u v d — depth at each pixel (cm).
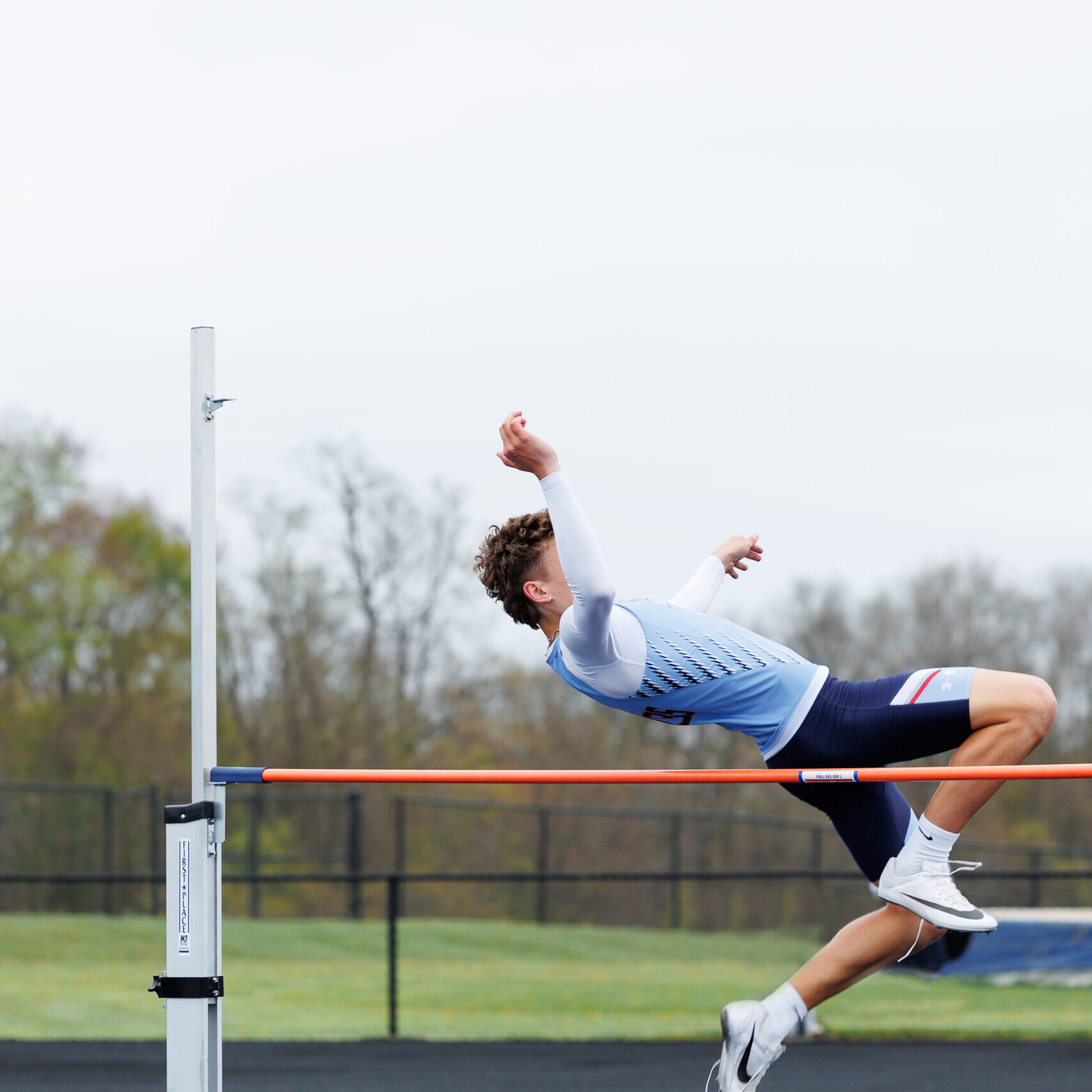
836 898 2623
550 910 3216
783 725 537
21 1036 1452
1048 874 1350
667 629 542
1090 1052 1366
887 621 4831
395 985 1470
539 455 509
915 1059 1322
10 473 3994
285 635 4053
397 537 4147
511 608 571
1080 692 4550
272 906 3397
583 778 548
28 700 3922
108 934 2234
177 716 4022
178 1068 565
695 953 2272
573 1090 1158
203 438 579
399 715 4106
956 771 506
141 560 4134
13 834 3238
